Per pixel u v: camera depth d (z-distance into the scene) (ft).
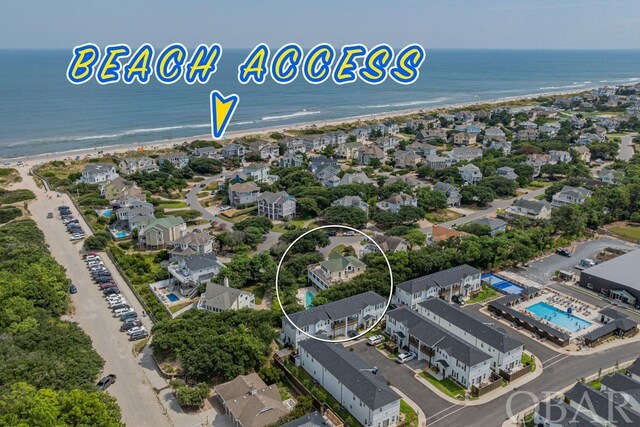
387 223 433.07
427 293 290.97
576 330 271.69
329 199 475.72
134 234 396.37
